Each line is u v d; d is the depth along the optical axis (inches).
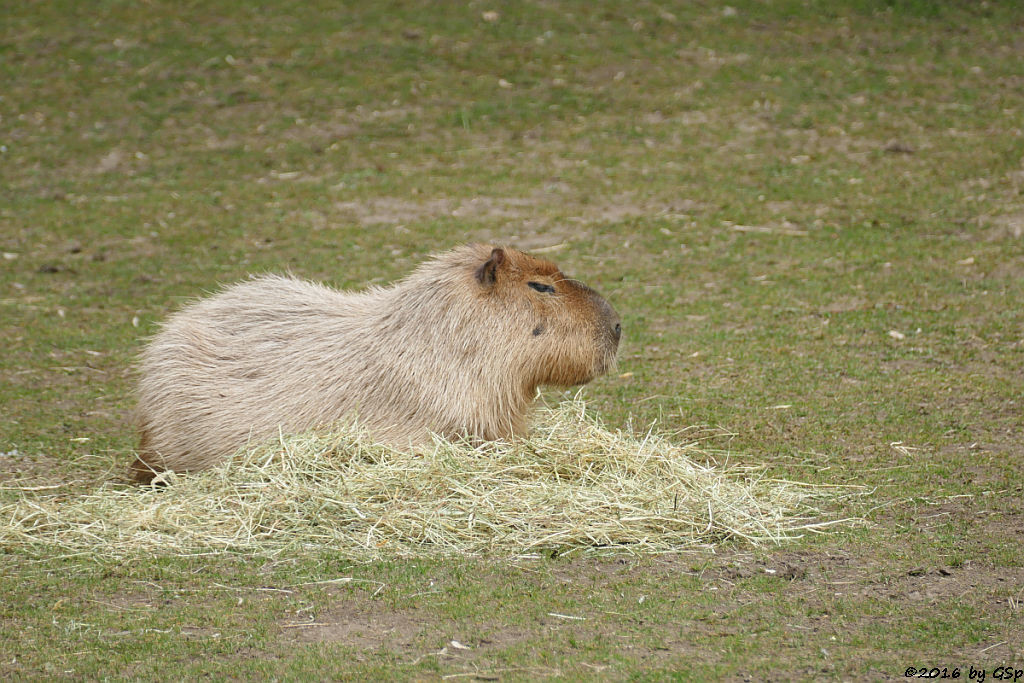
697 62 1397.6
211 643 362.9
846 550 427.5
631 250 955.3
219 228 1032.2
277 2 1558.8
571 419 564.7
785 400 628.1
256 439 494.9
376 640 364.2
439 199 1088.8
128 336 787.4
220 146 1228.5
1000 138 1179.9
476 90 1338.6
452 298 507.2
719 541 437.4
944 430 567.8
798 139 1208.2
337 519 447.5
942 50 1423.5
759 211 1034.7
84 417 633.6
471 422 502.0
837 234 968.3
